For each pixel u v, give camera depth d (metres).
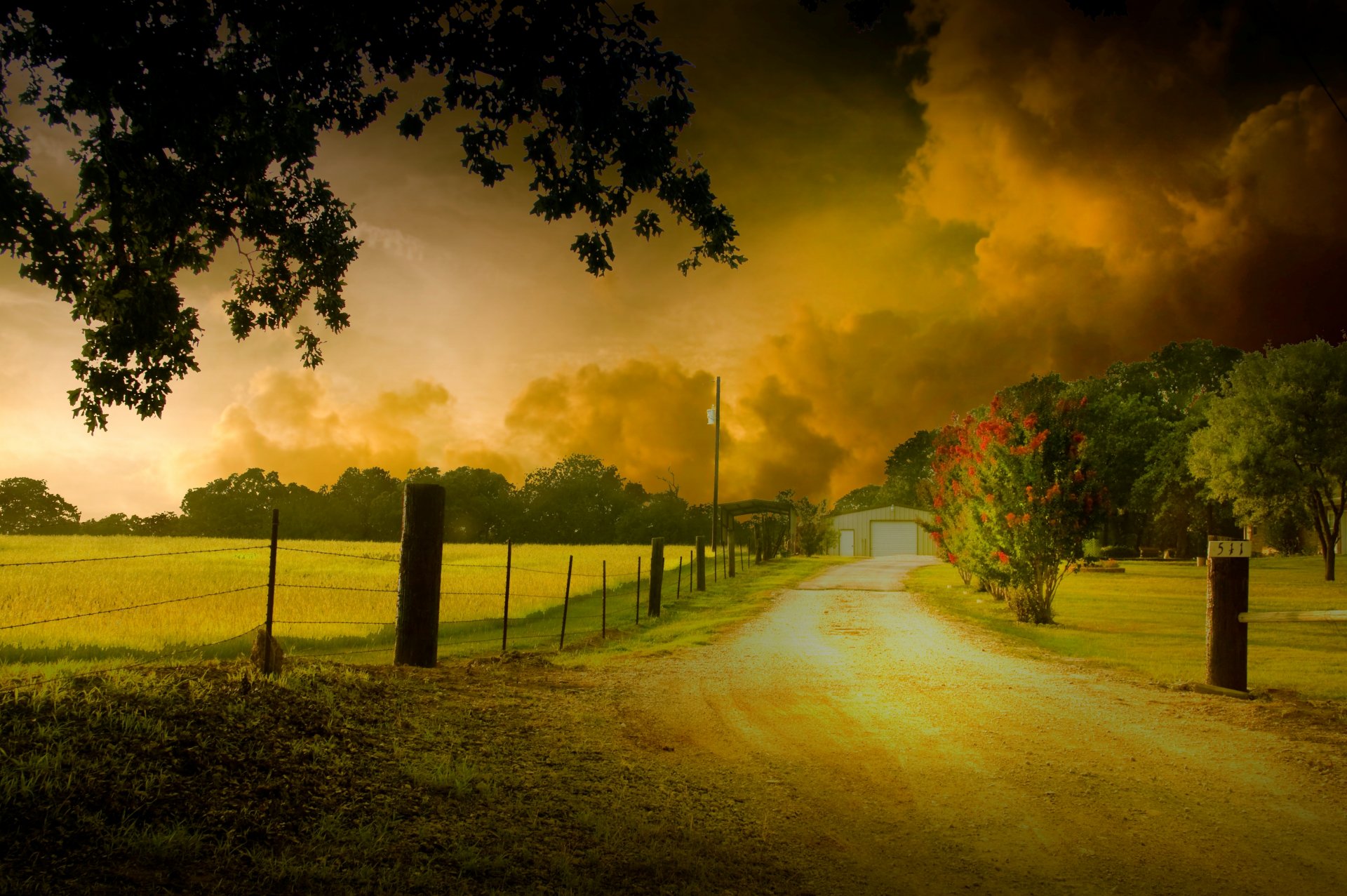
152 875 3.38
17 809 3.56
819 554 58.16
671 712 7.64
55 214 5.93
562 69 6.58
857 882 4.16
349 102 7.16
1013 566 16.16
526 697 7.73
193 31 5.95
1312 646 12.32
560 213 7.39
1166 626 15.66
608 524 109.88
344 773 4.86
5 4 5.36
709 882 4.10
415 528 8.98
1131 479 60.84
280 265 8.72
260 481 100.44
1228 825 4.80
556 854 4.27
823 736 6.83
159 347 7.62
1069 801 5.25
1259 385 36.31
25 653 11.11
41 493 92.50
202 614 15.57
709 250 7.95
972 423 22.11
